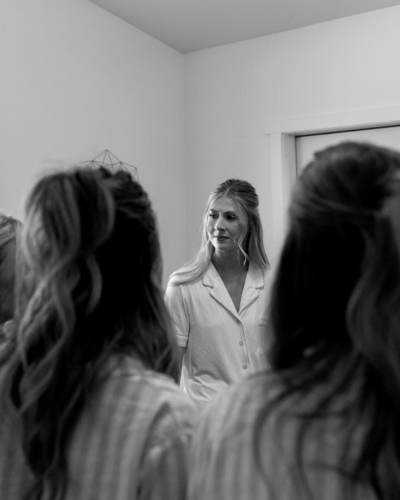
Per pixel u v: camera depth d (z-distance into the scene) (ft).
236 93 11.42
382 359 1.55
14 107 8.16
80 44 9.37
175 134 11.73
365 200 1.68
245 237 6.50
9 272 2.90
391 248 1.60
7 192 8.02
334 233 1.73
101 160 9.74
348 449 1.63
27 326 2.33
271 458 1.72
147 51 10.98
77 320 2.28
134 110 10.60
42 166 2.63
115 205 2.40
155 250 2.55
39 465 2.18
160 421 2.20
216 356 6.29
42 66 8.65
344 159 1.78
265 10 9.96
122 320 2.38
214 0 9.55
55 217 2.27
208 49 11.76
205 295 6.39
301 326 1.82
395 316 1.57
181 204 11.86
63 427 2.18
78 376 2.23
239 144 11.37
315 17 10.28
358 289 1.61
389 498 1.58
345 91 10.27
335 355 1.73
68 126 9.09
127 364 2.34
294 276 1.83
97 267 2.27
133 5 9.75
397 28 9.82
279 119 10.91
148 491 2.14
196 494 1.89
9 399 2.31
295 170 11.24
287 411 1.72
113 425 2.20
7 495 2.29
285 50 10.87
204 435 1.91
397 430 1.60
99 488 2.15
